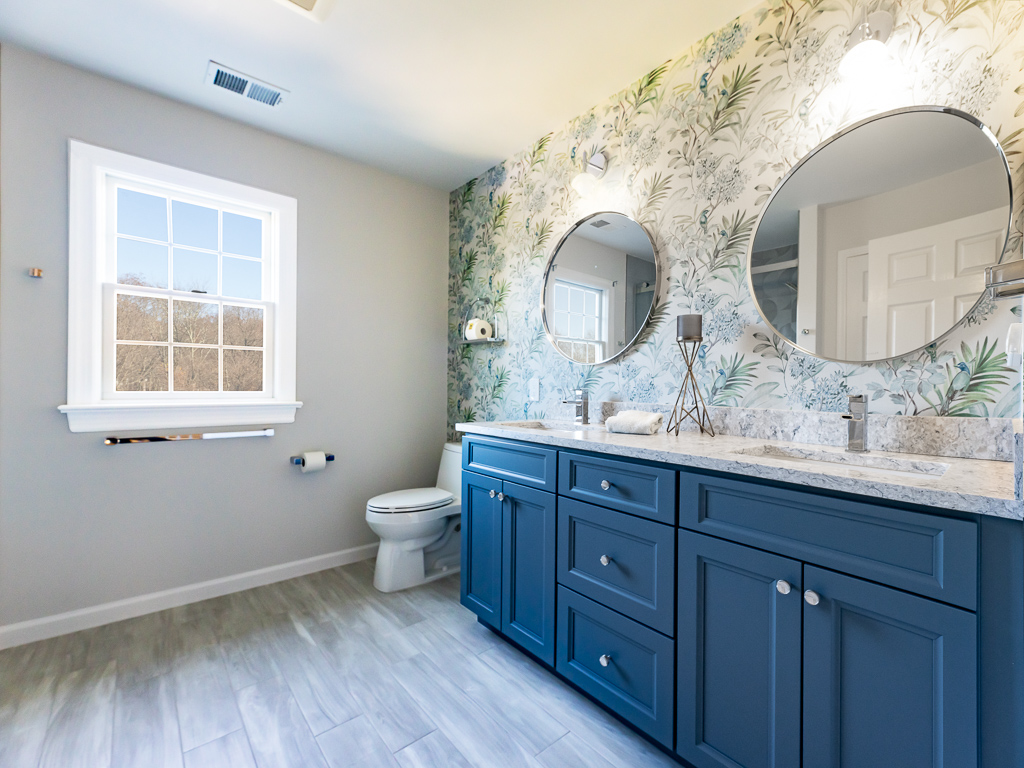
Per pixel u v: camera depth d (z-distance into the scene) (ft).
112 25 5.53
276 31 5.64
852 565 3.01
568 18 5.43
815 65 4.80
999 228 3.75
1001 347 3.75
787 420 4.94
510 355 8.73
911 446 4.13
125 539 6.72
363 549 9.07
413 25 5.54
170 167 6.98
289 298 8.16
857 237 4.49
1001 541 2.50
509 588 5.84
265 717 4.68
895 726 2.85
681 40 5.82
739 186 5.39
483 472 6.35
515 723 4.63
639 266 6.44
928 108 4.09
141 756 4.17
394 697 4.99
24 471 6.04
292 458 8.21
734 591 3.65
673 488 4.05
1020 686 2.44
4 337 5.90
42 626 6.10
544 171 8.05
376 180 9.27
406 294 9.73
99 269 6.59
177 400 7.27
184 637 6.17
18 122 5.96
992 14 3.79
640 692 4.29
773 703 3.39
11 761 4.10
